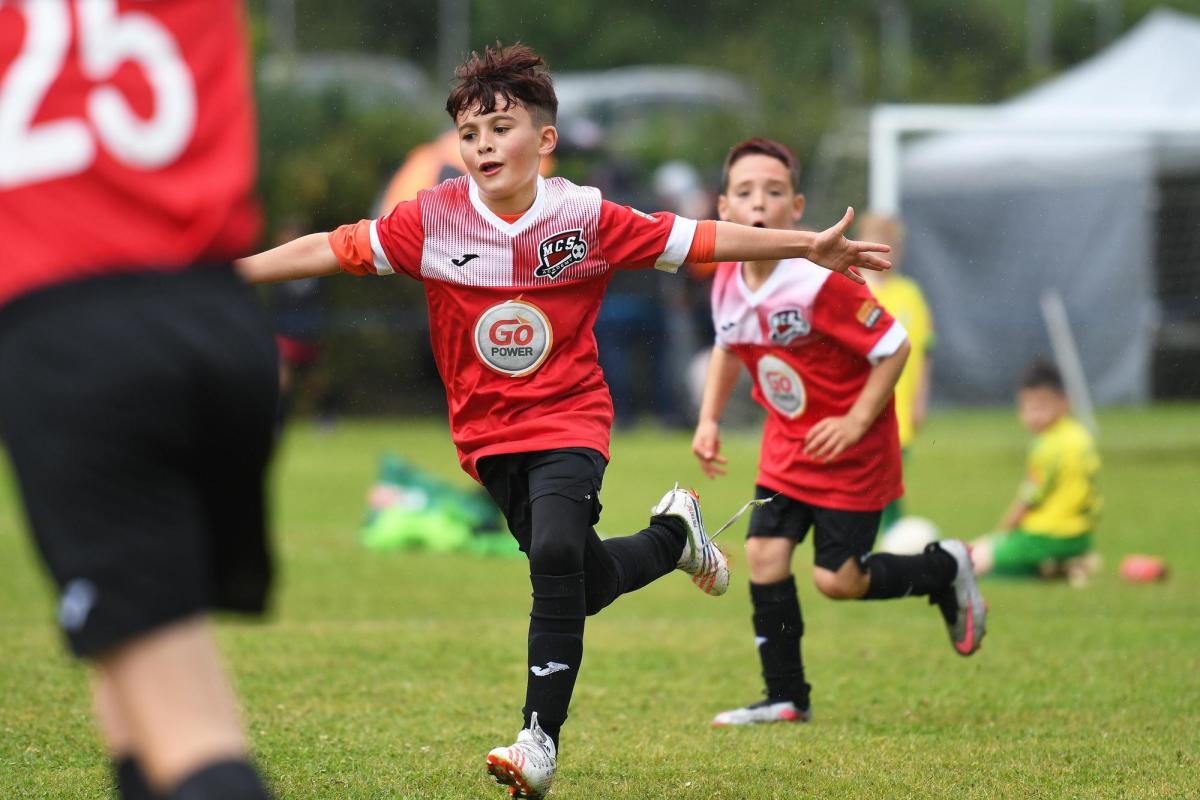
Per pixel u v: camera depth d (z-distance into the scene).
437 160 33.97
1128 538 32.34
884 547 26.31
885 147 50.12
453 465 47.22
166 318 7.09
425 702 16.36
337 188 63.97
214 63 7.67
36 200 7.18
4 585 25.14
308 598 24.22
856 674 18.31
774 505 16.11
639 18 104.31
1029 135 61.72
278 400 8.39
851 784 12.77
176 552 6.98
